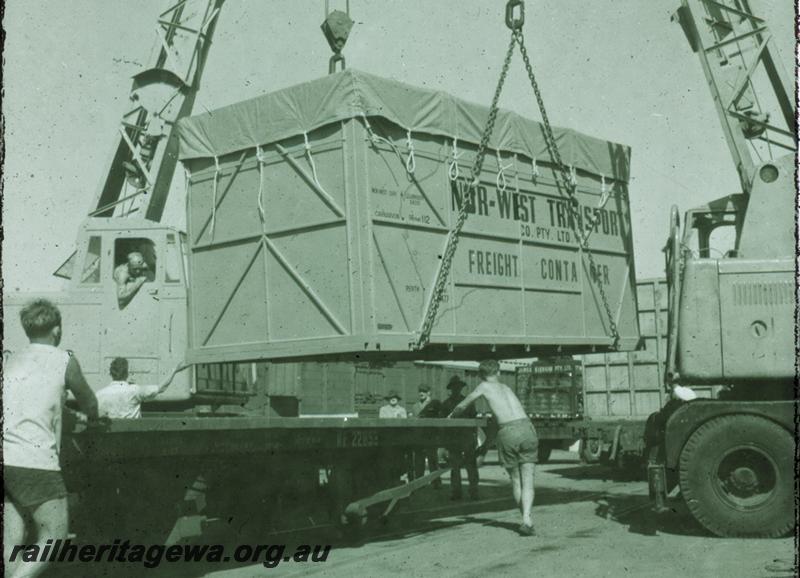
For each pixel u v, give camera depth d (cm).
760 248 894
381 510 840
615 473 1680
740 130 1047
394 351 845
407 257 837
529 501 828
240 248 889
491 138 944
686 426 800
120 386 696
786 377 808
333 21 859
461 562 681
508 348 995
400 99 844
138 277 930
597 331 1075
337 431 750
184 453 591
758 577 586
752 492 784
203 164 922
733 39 1068
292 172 852
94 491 573
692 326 832
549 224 1018
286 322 848
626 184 1154
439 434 909
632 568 635
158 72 1382
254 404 1334
